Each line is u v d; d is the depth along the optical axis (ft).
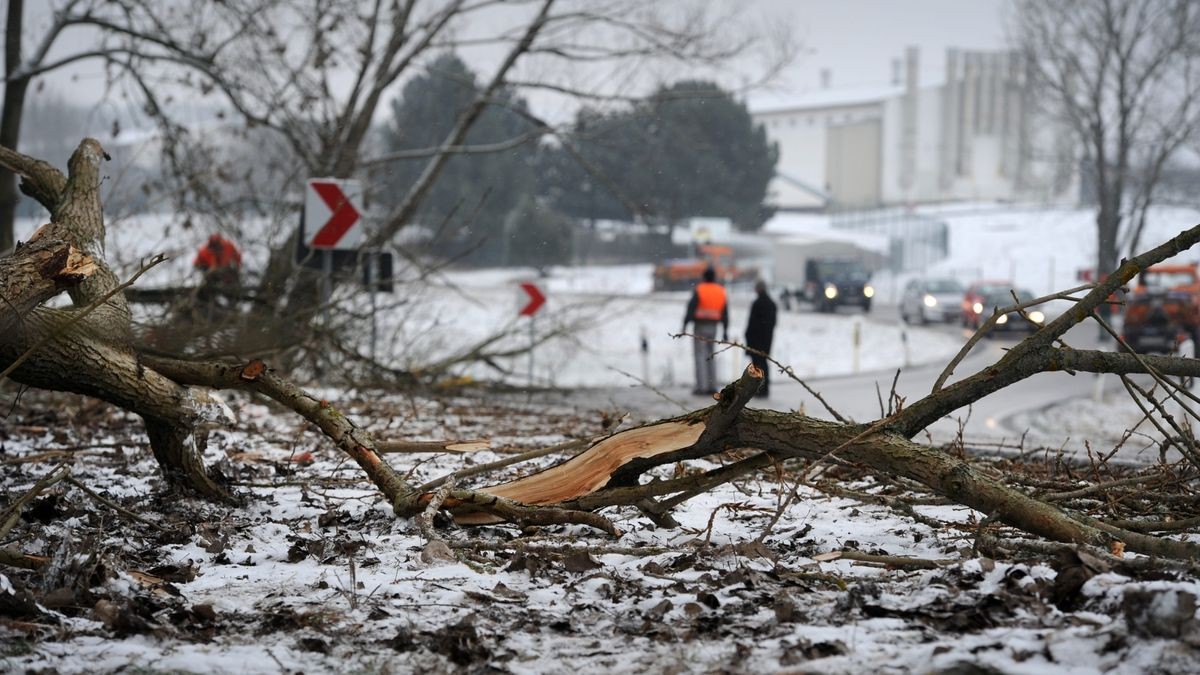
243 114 76.59
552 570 23.26
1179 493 28.50
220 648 18.20
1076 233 415.85
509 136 269.85
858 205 524.11
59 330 26.78
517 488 27.86
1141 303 140.97
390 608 20.44
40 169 35.14
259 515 30.32
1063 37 179.83
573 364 138.21
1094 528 22.17
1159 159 182.50
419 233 97.55
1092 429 78.59
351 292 70.69
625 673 16.88
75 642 18.25
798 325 213.87
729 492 33.88
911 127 515.91
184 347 48.24
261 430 49.47
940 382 24.67
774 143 324.39
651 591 21.31
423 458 40.93
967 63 515.09
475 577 22.79
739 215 309.83
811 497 31.12
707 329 90.02
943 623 18.30
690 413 26.61
